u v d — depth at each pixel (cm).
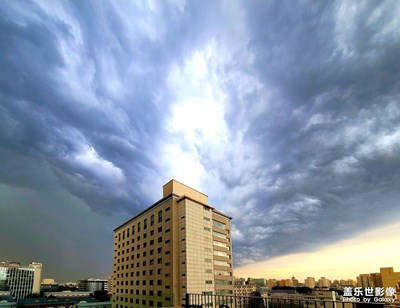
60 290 14312
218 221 4884
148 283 4412
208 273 4134
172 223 4116
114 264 6278
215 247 4553
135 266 5050
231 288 4706
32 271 12381
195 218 4209
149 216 4881
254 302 1002
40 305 8038
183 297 3606
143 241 4912
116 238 6500
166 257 4047
